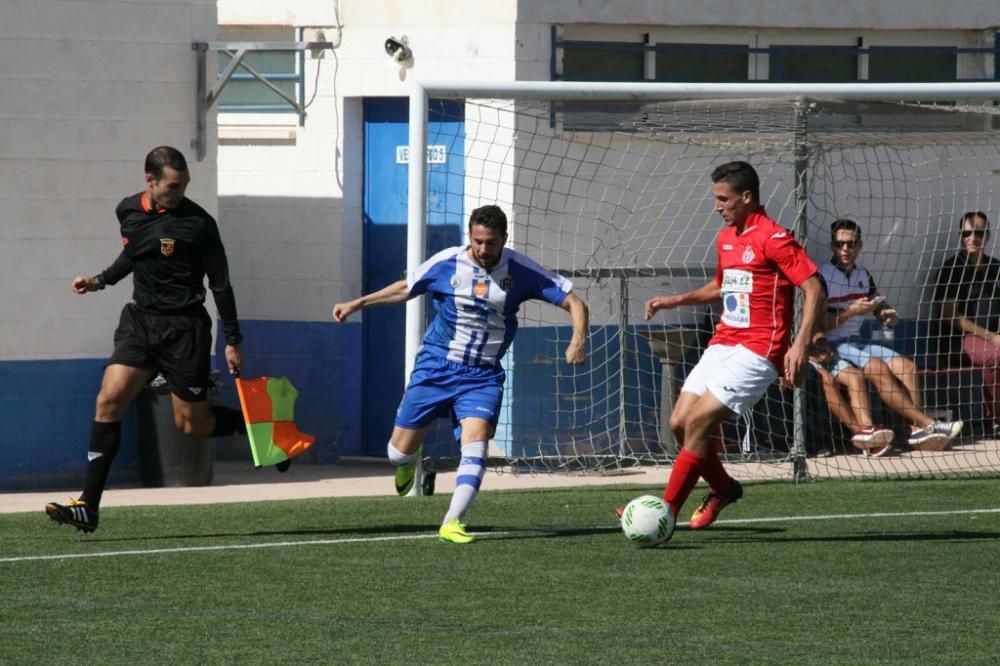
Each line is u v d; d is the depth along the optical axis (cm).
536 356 3756
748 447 3778
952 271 4044
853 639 1884
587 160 3803
